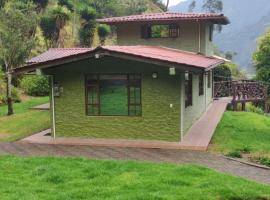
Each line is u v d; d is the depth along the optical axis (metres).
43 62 16.25
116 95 16.83
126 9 55.38
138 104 16.66
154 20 23.00
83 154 14.62
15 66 29.56
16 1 36.72
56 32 39.41
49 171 11.53
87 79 17.02
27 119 21.47
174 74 15.70
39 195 9.57
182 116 16.39
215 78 37.16
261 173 12.38
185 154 14.61
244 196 9.59
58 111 17.31
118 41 24.25
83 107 17.11
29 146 15.99
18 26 28.78
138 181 10.57
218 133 18.11
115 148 15.60
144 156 14.29
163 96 16.34
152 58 15.32
